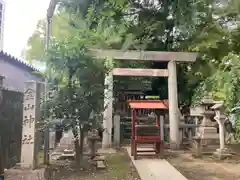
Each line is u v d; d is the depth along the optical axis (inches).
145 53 389.7
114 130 425.7
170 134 383.9
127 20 408.8
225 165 272.1
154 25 400.2
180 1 307.4
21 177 190.7
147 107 309.9
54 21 413.4
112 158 311.7
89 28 375.6
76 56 240.7
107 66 277.9
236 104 308.7
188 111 509.7
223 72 368.8
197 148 319.6
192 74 486.0
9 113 226.5
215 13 362.0
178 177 219.9
